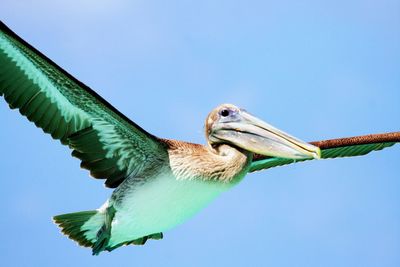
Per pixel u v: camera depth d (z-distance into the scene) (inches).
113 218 594.2
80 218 597.9
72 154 600.1
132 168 599.8
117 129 592.1
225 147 621.6
